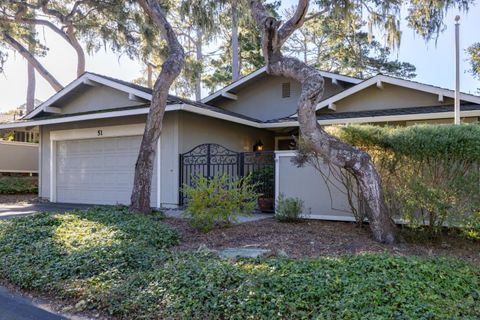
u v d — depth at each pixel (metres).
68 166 13.80
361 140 6.82
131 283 4.23
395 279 4.02
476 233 5.97
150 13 9.76
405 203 6.31
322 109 12.81
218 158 11.34
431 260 4.90
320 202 8.56
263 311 3.45
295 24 7.54
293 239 6.49
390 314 3.30
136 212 8.76
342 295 3.67
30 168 18.61
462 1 11.05
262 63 24.50
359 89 12.05
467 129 5.95
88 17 18.66
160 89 9.02
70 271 4.70
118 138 12.63
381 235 6.25
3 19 16.55
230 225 7.67
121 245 5.46
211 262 4.68
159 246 5.99
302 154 7.52
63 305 4.11
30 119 14.09
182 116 11.45
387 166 6.73
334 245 6.02
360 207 7.47
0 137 20.86
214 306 3.59
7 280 4.87
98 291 4.10
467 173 5.91
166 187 11.45
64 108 14.03
